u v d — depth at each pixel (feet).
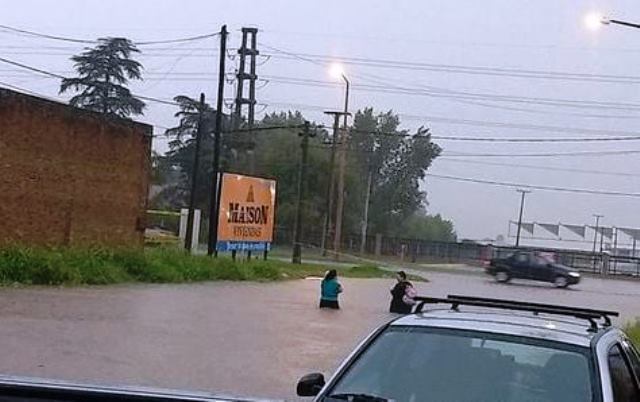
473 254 304.91
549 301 137.39
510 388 20.15
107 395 12.86
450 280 183.52
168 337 64.54
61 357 51.96
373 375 21.02
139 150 125.90
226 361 55.98
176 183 302.66
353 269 182.80
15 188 105.40
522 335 21.71
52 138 110.52
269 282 134.72
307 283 139.23
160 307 83.92
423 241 313.32
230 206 146.82
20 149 105.91
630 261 276.41
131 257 111.45
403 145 398.01
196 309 85.66
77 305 78.48
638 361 24.76
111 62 242.99
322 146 301.43
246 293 110.22
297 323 81.87
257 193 153.69
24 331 60.34
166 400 12.83
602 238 417.28
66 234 113.50
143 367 51.24
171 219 243.81
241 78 223.92
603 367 20.52
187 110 290.35
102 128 118.73
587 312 23.68
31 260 94.38
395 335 22.24
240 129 221.05
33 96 107.24
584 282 212.43
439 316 23.17
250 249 152.76
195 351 59.06
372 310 100.83
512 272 186.09
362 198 349.20
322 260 227.20
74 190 114.52
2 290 85.05
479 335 21.81
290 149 299.17
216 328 72.54
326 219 257.14
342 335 74.90
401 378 20.80
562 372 20.42
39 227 109.40
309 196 297.33
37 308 73.51
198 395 13.12
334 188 300.40
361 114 394.73
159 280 112.98
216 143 145.89
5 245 101.30
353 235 313.94
